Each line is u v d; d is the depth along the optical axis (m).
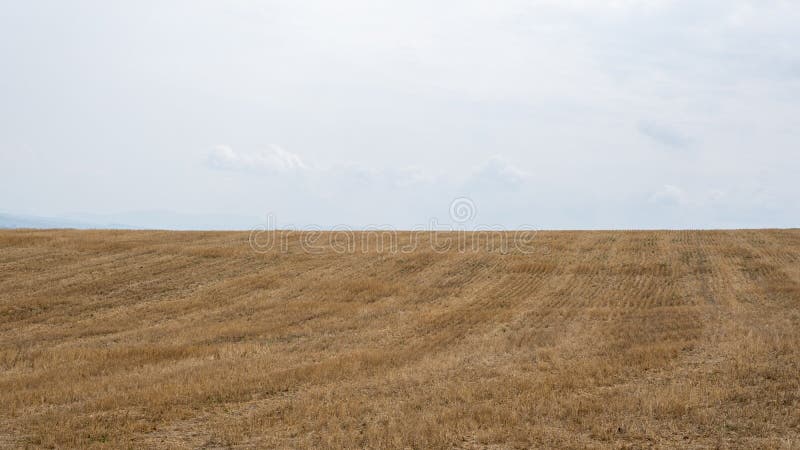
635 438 10.45
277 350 19.64
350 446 10.31
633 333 20.41
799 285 29.48
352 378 15.45
